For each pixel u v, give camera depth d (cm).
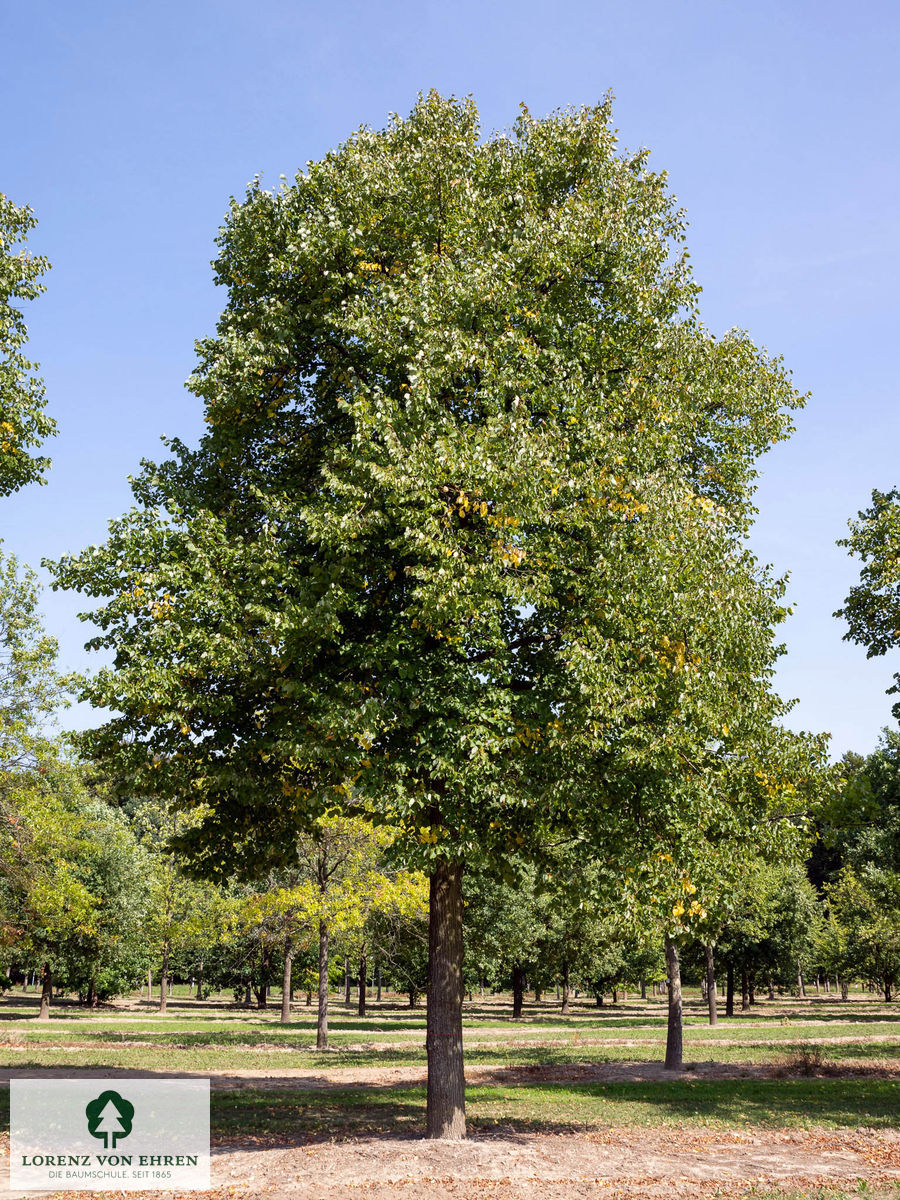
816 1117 1552
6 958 4034
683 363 1383
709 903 1170
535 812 1236
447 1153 1142
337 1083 2005
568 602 1214
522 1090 1895
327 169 1409
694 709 1114
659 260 1444
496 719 1122
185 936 4466
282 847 1470
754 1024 4088
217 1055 2530
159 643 1180
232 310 1475
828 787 1297
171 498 1415
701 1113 1593
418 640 1163
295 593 1221
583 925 4319
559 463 1223
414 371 1172
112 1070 2117
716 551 1212
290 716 1208
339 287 1325
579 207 1346
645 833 1156
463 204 1319
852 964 5525
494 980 4606
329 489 1266
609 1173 1097
